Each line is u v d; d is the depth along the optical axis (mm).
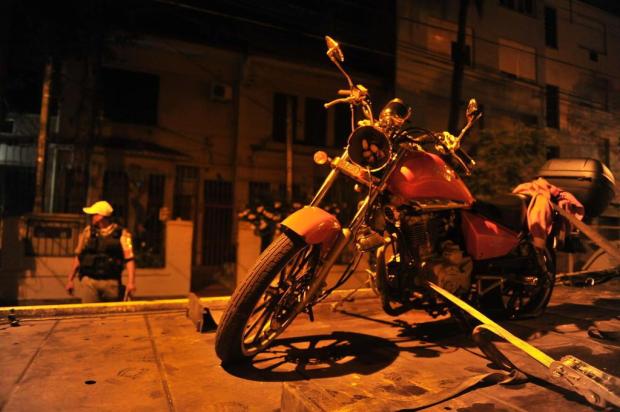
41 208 9594
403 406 1731
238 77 14805
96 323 3178
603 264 4895
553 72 19250
